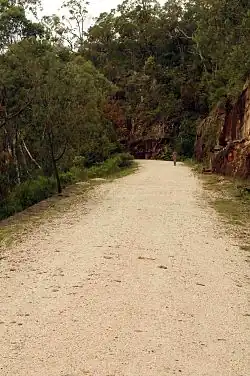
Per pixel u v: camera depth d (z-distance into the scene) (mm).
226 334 6602
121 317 7070
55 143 23172
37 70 20188
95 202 19641
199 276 9250
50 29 20594
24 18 19062
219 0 22953
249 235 13117
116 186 25547
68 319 6988
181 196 20969
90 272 9336
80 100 22672
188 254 10883
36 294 8094
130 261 10141
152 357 5840
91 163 37875
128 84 69188
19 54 19516
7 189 22688
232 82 33188
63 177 26547
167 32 73688
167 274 9281
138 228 13727
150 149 61844
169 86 66125
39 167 26219
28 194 20906
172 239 12375
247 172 25359
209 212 16688
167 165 42562
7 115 21281
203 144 44031
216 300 7941
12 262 10250
